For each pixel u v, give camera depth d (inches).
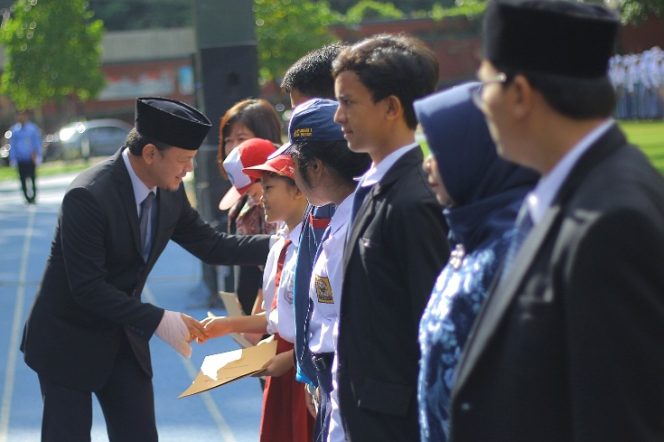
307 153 157.4
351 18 2731.3
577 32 92.0
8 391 335.6
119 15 3142.2
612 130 94.6
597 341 86.9
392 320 136.0
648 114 1551.4
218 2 434.0
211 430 293.0
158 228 199.6
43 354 197.2
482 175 116.2
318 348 160.1
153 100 193.0
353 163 156.6
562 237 90.7
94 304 189.3
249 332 202.7
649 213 86.9
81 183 190.5
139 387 201.2
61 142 1918.1
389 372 136.4
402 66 138.4
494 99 96.7
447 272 118.6
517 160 98.7
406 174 137.3
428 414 118.4
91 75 2133.4
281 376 192.5
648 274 86.4
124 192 192.5
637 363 86.4
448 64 2534.5
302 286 171.3
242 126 243.3
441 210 133.8
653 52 1546.5
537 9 92.4
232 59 435.5
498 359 96.0
